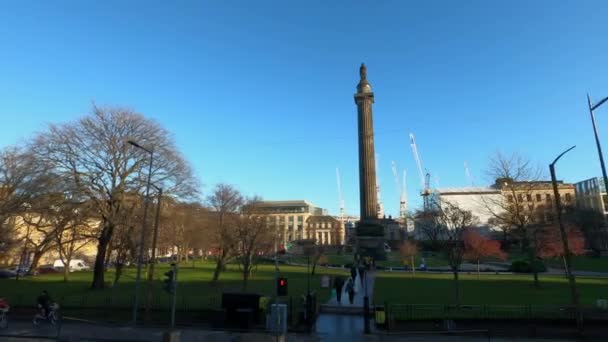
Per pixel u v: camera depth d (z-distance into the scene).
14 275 58.25
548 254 49.50
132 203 40.16
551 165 22.95
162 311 25.55
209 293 34.25
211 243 78.12
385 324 22.91
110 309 26.58
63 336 21.02
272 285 41.47
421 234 110.75
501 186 51.38
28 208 38.28
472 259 58.34
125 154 38.47
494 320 21.80
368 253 75.94
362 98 81.19
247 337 20.86
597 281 43.34
